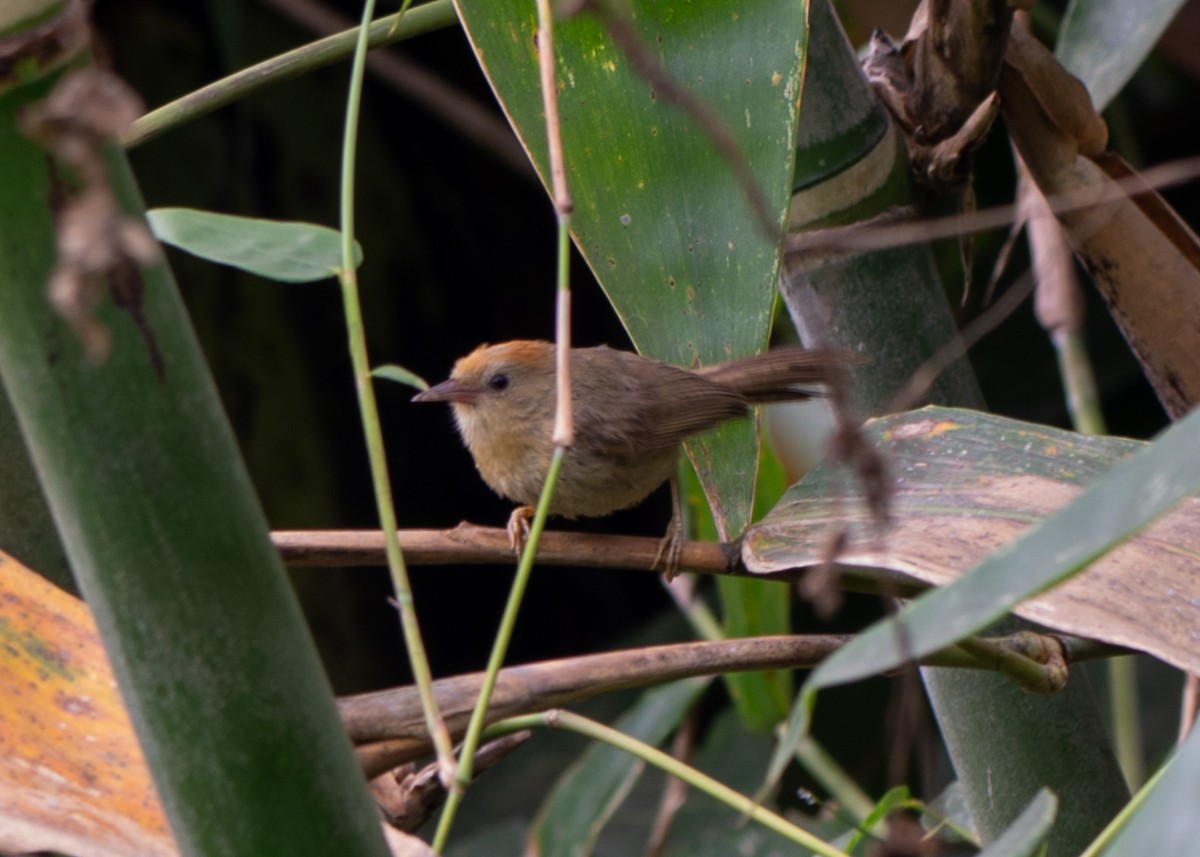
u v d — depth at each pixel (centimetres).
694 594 428
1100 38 417
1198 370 412
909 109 412
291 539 407
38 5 303
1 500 407
